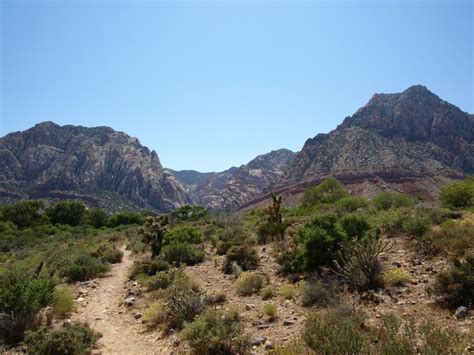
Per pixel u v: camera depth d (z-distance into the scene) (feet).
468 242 36.42
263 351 23.08
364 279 32.01
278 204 61.77
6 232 192.75
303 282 35.04
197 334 24.82
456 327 21.21
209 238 87.61
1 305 30.53
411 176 422.00
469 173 496.23
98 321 35.17
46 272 55.67
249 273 40.86
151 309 34.27
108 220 268.21
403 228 48.29
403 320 23.43
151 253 75.25
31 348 24.91
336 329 19.04
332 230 40.68
